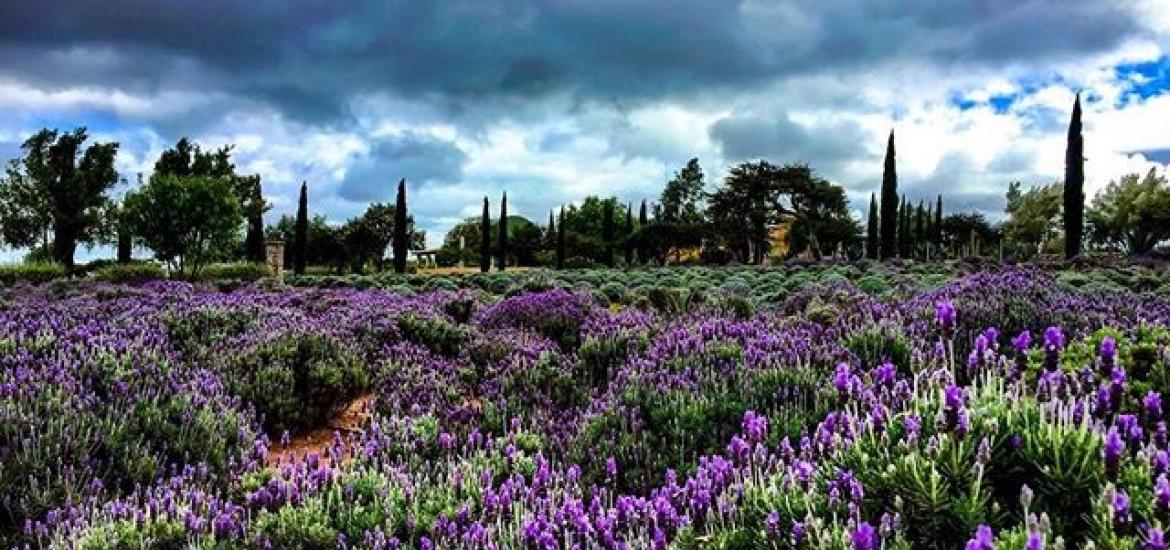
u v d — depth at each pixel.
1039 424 2.96
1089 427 3.01
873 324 6.98
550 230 97.12
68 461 4.99
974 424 3.03
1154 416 3.20
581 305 12.83
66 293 22.17
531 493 4.33
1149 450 2.81
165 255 37.91
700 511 3.49
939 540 2.70
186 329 9.82
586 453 5.46
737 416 5.51
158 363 7.23
